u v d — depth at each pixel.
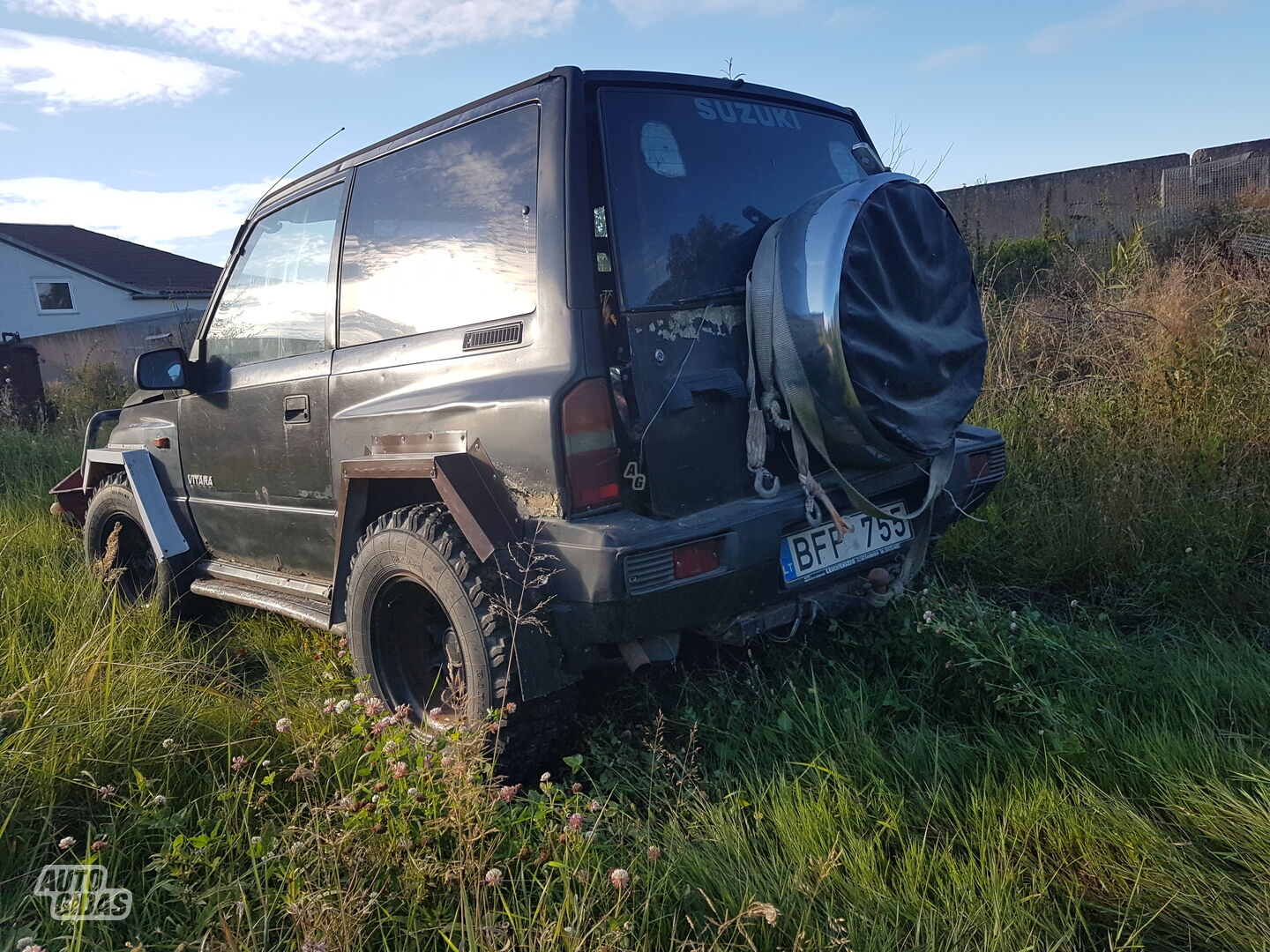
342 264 3.54
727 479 2.81
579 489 2.58
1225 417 4.88
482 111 3.05
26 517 6.19
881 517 2.95
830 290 2.61
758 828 2.41
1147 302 5.68
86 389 11.93
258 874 2.20
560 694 2.72
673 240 2.83
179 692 3.14
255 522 4.00
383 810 2.24
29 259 29.52
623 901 2.00
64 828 2.52
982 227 11.14
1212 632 3.33
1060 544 4.21
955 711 3.03
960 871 2.14
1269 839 2.11
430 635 3.16
